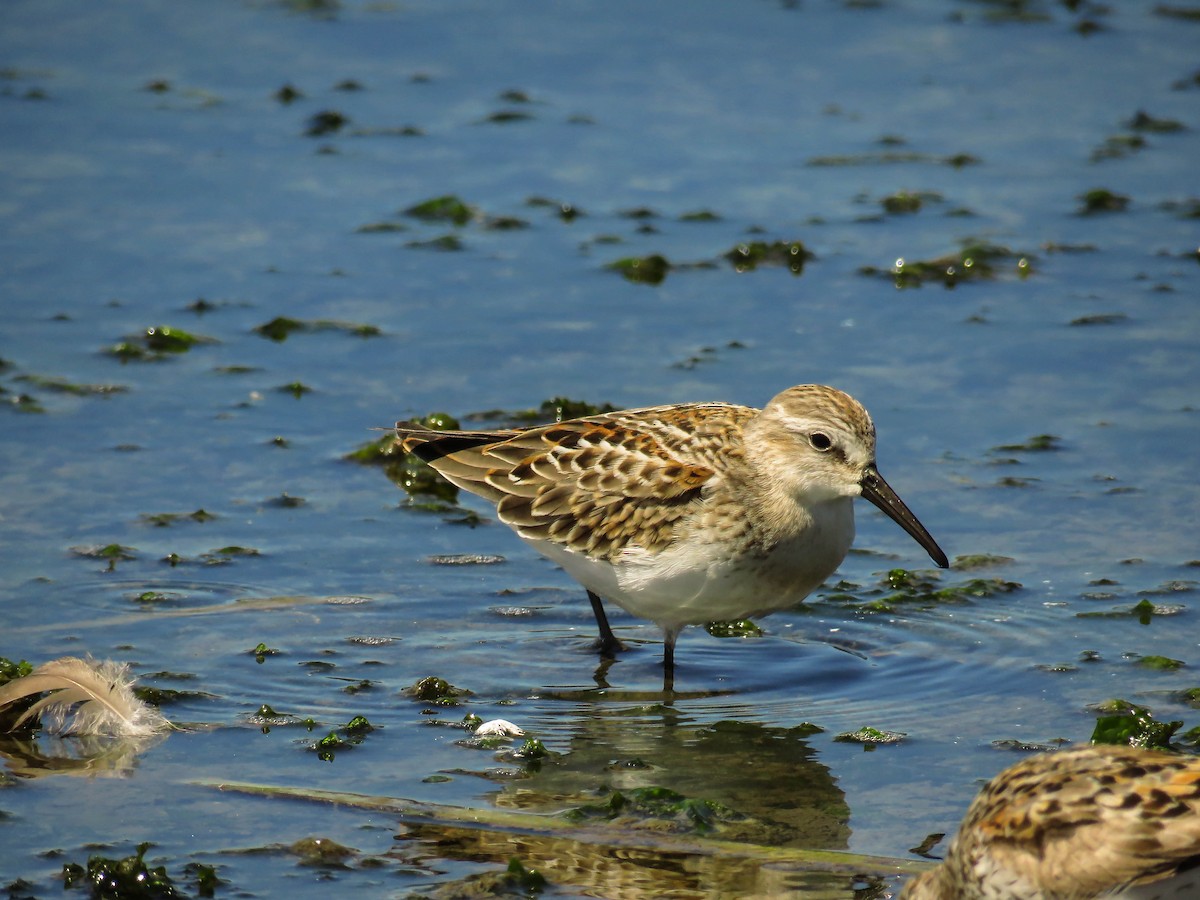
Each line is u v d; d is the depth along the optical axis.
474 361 16.11
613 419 12.65
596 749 10.55
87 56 23.12
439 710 11.04
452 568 13.16
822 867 9.00
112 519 13.41
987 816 8.07
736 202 19.59
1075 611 12.22
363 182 19.94
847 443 11.78
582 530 12.12
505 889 8.77
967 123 21.56
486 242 18.64
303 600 12.48
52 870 8.89
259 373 15.91
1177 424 14.83
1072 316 16.97
